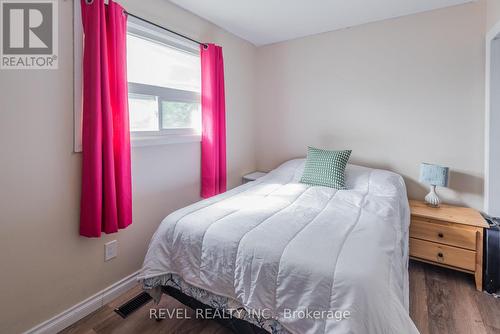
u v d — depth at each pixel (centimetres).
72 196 155
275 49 315
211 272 131
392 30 249
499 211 208
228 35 279
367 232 133
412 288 191
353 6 225
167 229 151
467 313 164
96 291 172
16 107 130
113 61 162
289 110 312
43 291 146
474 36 218
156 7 198
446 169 216
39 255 143
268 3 218
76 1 150
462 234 195
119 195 168
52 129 144
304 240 124
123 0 174
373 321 92
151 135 206
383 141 262
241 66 304
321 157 240
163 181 215
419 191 248
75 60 150
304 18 247
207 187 249
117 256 183
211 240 134
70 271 157
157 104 210
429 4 222
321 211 167
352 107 274
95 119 150
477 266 190
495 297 180
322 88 289
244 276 120
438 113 236
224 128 260
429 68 237
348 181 232
